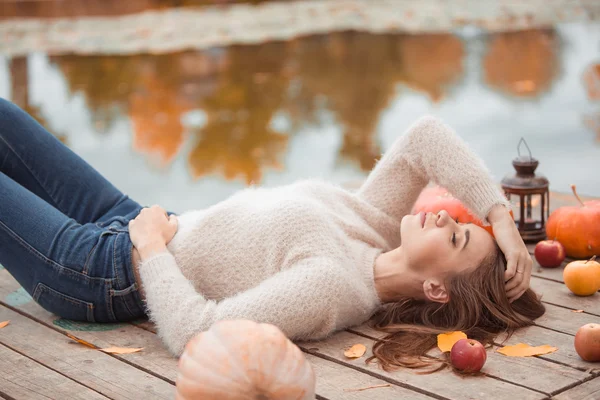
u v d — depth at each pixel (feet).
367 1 55.21
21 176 8.59
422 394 6.04
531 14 47.73
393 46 37.88
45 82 30.07
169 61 34.83
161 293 6.83
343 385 6.23
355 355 6.72
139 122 23.67
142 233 7.31
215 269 7.28
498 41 38.24
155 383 6.36
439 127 7.99
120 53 37.06
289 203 7.19
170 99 27.04
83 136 22.02
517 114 23.02
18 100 26.61
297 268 6.84
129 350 6.95
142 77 31.17
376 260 7.55
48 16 47.57
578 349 6.49
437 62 33.04
